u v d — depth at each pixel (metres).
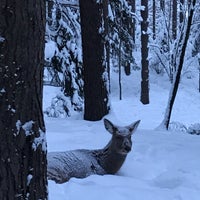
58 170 5.80
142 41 29.17
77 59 16.53
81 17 11.46
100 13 11.41
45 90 28.75
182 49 11.92
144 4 28.98
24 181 3.31
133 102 29.39
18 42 3.21
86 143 8.06
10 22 3.18
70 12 15.62
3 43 3.18
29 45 3.25
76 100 17.58
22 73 3.24
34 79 3.32
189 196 5.00
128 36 18.75
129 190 5.06
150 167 6.66
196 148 7.79
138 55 39.16
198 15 25.41
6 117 3.22
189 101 29.94
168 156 7.19
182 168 6.41
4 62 3.20
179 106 28.92
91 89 11.41
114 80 33.34
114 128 6.30
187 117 26.95
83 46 11.51
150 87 32.41
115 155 6.23
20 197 3.30
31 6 3.23
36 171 3.38
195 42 33.84
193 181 5.61
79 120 11.47
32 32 3.26
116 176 5.93
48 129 9.77
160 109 28.06
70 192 4.95
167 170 6.58
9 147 3.24
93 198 4.81
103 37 11.46
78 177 5.99
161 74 34.81
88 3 11.29
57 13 15.37
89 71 11.45
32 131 3.32
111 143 6.30
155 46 33.38
